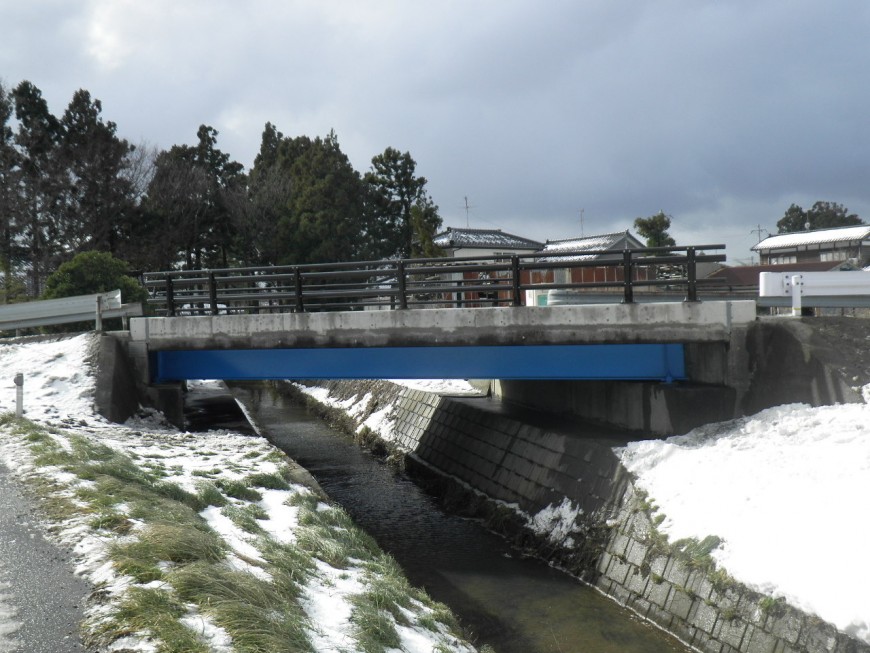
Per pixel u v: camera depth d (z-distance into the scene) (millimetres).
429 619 7059
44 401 14039
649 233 45438
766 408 12867
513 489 14773
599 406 15641
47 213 36719
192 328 15570
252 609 5031
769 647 7699
